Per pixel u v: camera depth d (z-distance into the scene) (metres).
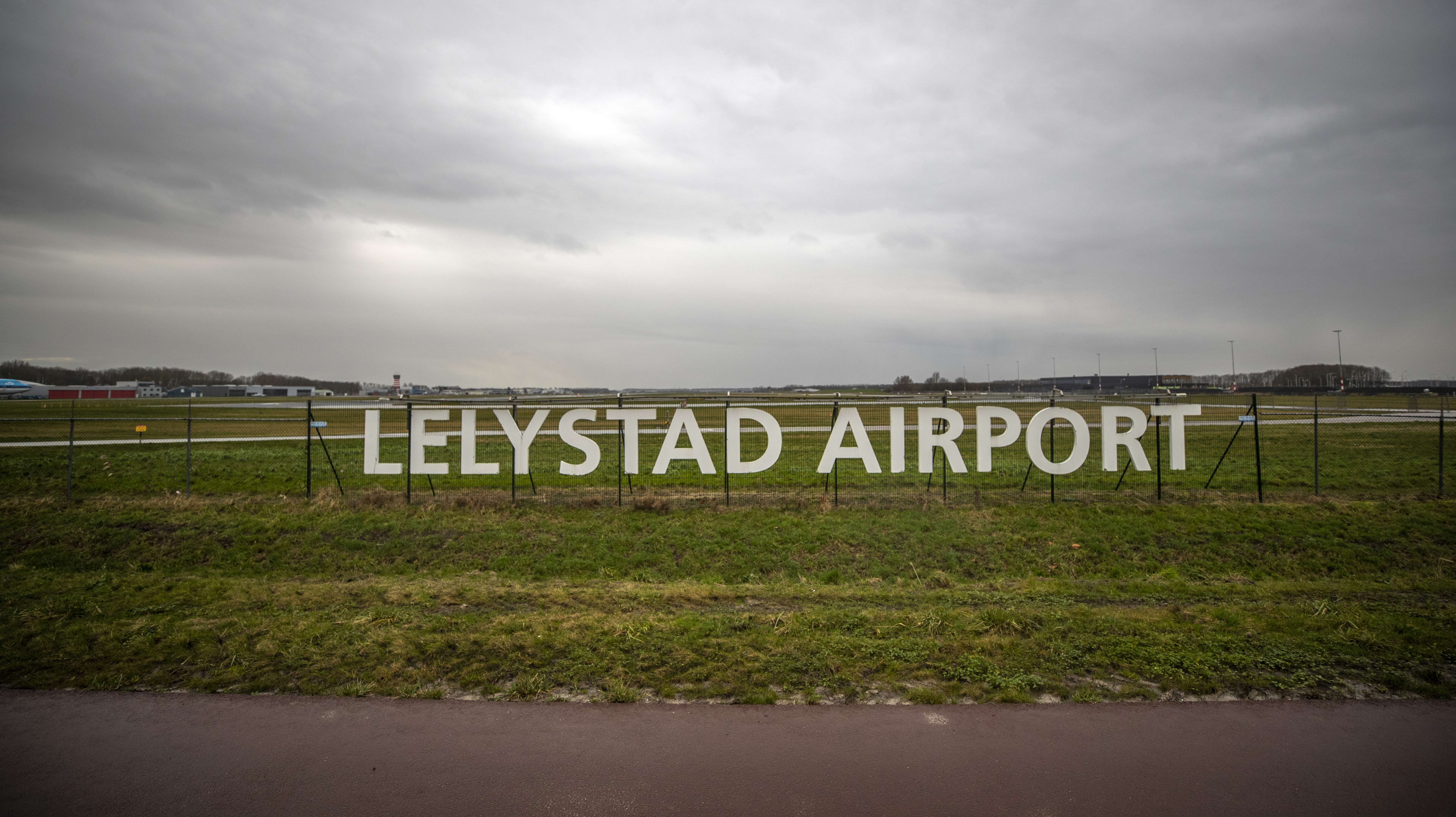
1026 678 7.05
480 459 25.30
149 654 7.79
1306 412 47.66
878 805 4.86
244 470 22.44
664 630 8.57
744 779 5.20
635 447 18.02
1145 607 9.97
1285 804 4.91
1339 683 6.97
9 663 7.55
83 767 5.40
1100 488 19.45
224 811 4.82
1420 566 14.02
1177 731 6.00
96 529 15.47
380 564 14.12
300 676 7.19
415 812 4.80
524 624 8.79
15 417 50.03
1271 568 13.98
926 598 10.49
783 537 15.28
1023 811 4.80
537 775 5.27
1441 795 5.03
